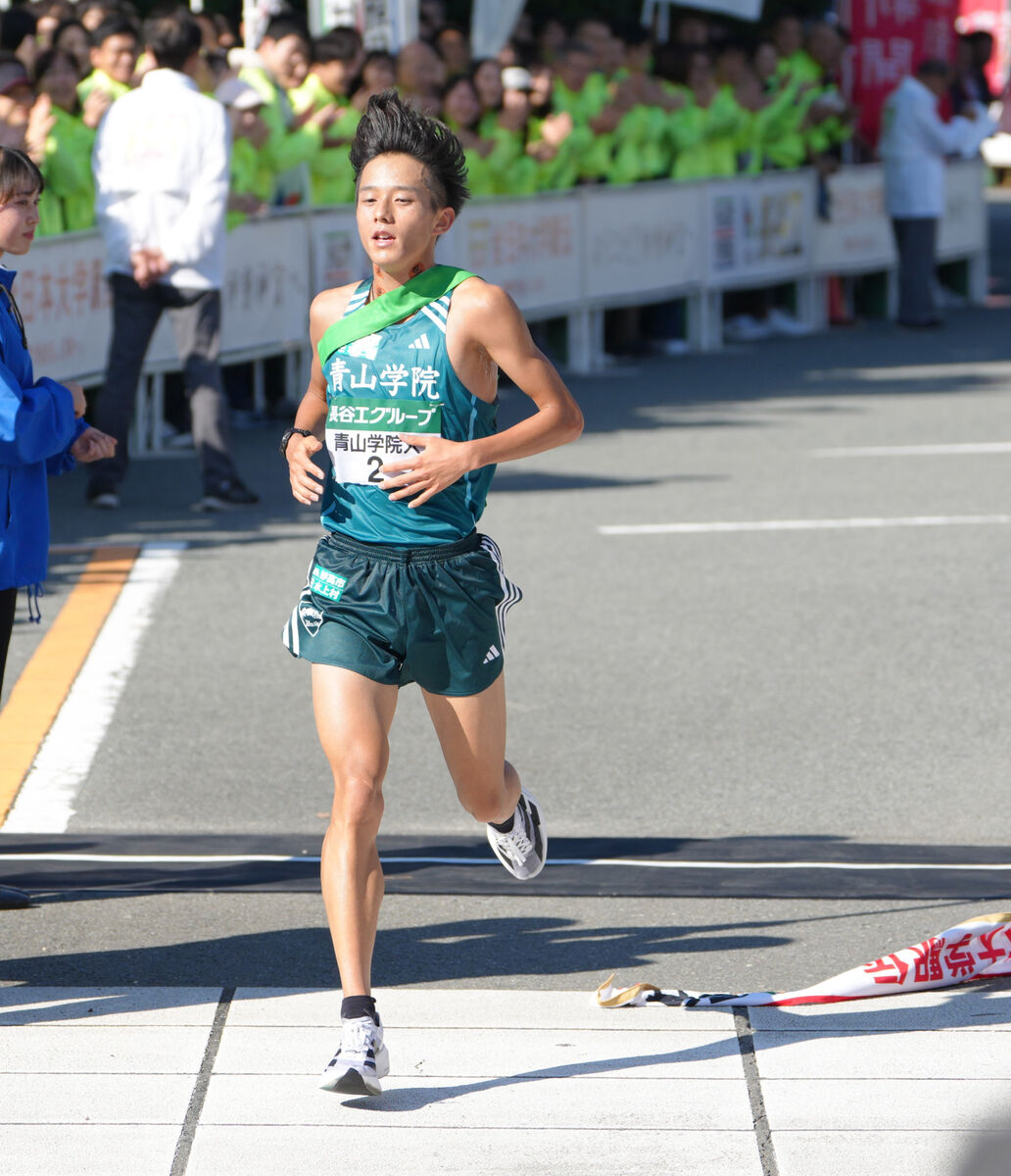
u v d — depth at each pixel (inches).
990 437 1651.1
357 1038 459.2
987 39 2797.7
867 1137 450.6
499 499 1374.3
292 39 1674.5
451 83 1854.1
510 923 608.7
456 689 514.3
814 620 1013.8
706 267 2333.9
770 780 757.9
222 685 889.5
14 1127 454.3
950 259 2864.2
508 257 1957.4
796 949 587.5
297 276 1754.4
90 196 1497.3
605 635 983.0
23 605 1038.4
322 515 521.0
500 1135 452.8
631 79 2111.2
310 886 639.8
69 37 1503.4
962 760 783.7
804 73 2466.8
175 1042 508.1
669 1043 509.7
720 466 1512.1
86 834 690.8
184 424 1675.7
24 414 526.6
